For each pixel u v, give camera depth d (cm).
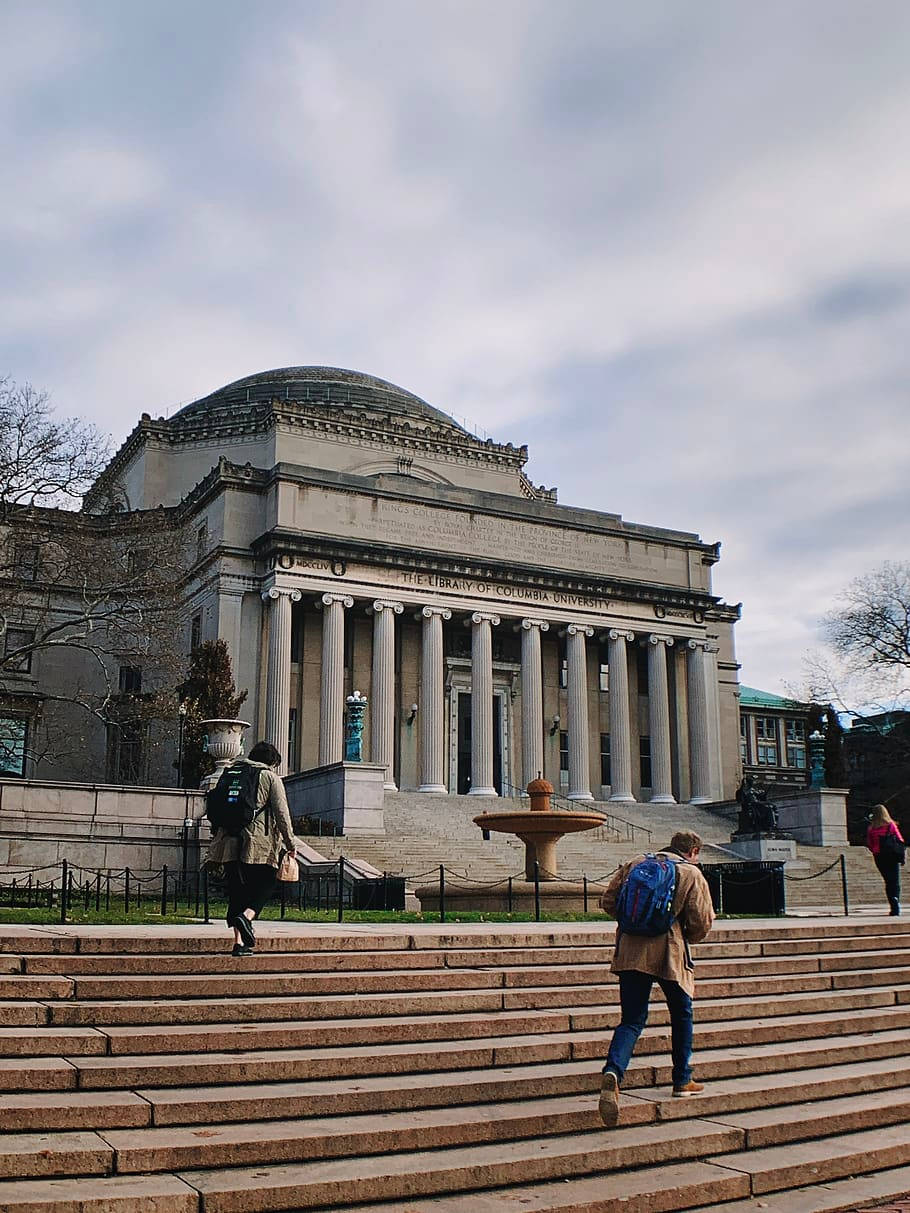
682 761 7012
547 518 6806
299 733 6188
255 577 6050
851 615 7425
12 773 6294
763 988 1683
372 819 4622
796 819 5753
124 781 6334
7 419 5172
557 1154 1044
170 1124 1022
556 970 1527
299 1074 1143
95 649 5234
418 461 7269
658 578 7106
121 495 7356
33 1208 843
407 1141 1038
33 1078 1049
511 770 6700
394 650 6456
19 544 5044
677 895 1188
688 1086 1208
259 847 1462
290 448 6900
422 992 1417
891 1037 1566
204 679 5034
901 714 8112
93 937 1423
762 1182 1077
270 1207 909
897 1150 1188
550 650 7044
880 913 3175
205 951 1456
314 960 1439
